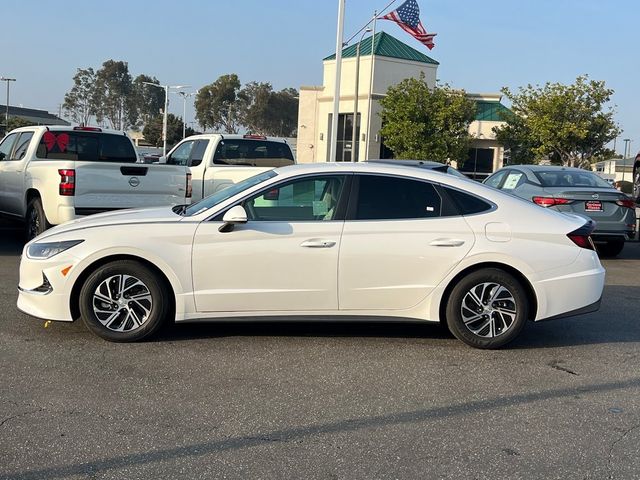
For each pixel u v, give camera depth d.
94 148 11.15
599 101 32.72
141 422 4.14
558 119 33.31
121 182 9.24
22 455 3.66
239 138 11.95
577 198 11.05
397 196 5.79
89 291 5.54
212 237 5.56
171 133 87.12
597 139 33.03
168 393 4.62
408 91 38.94
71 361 5.20
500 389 4.90
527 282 5.77
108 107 96.62
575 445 3.97
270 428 4.11
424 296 5.71
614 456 3.84
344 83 45.12
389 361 5.46
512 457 3.80
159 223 5.61
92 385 4.73
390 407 4.49
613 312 7.52
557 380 5.13
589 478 3.58
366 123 43.22
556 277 5.74
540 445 3.96
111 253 5.50
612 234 11.23
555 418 4.38
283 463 3.65
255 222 5.62
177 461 3.64
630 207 11.32
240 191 5.75
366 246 5.61
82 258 5.49
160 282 5.61
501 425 4.24
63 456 3.67
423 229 5.68
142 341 5.73
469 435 4.08
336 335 6.16
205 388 4.74
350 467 3.63
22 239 11.58
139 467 3.57
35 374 4.90
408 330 6.39
